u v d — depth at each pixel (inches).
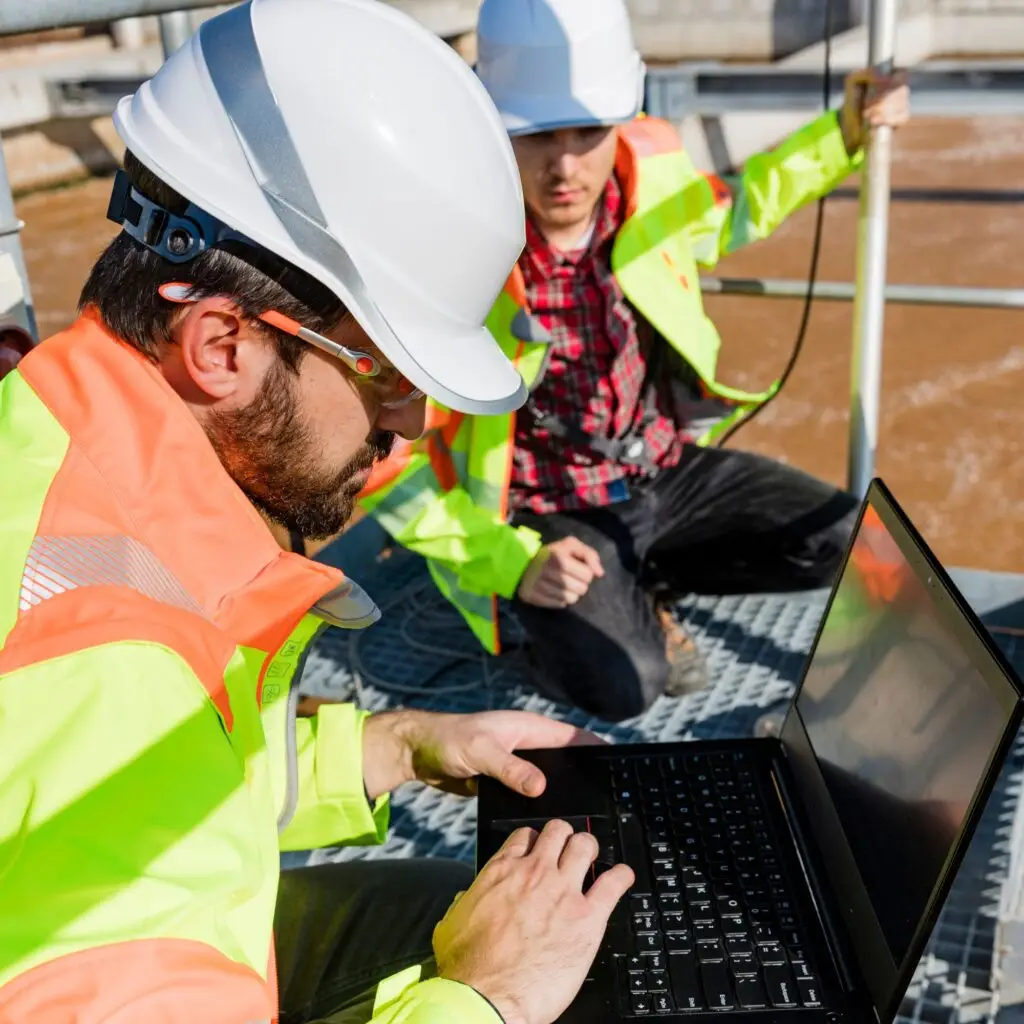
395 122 48.9
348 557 120.4
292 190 47.6
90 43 441.1
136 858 37.9
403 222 49.1
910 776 55.1
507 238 52.6
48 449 45.0
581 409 110.7
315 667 109.6
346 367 49.3
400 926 63.5
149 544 45.0
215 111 48.3
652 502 112.7
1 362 68.0
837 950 57.4
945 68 150.0
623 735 98.0
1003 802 84.7
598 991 56.2
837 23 387.2
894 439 203.9
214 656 44.1
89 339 47.6
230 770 41.6
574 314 108.7
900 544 62.4
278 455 49.5
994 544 172.2
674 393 118.0
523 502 112.5
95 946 36.3
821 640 70.6
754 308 260.7
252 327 47.0
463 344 53.4
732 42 400.2
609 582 105.1
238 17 50.3
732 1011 55.1
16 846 37.4
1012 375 225.0
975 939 73.8
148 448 46.0
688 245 114.5
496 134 52.3
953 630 54.6
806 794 66.1
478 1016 48.8
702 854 63.5
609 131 101.0
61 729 38.1
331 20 49.9
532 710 102.5
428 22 374.3
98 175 411.5
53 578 41.4
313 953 62.7
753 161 115.3
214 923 39.4
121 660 39.4
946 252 287.1
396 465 99.1
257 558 47.3
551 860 56.2
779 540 112.8
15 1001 35.2
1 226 67.6
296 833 66.4
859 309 106.6
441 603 119.3
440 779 68.9
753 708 100.1
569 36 97.9
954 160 354.9
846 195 189.9
